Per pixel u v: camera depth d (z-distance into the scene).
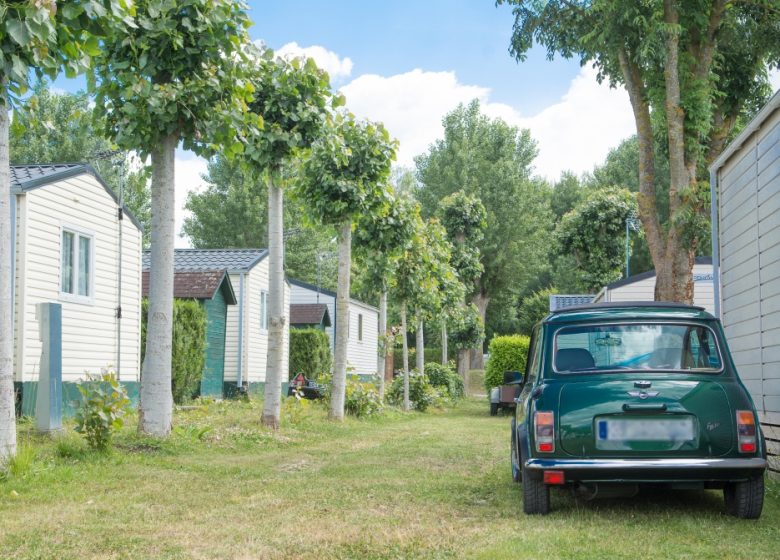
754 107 17.94
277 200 14.20
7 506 6.68
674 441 5.89
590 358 6.32
